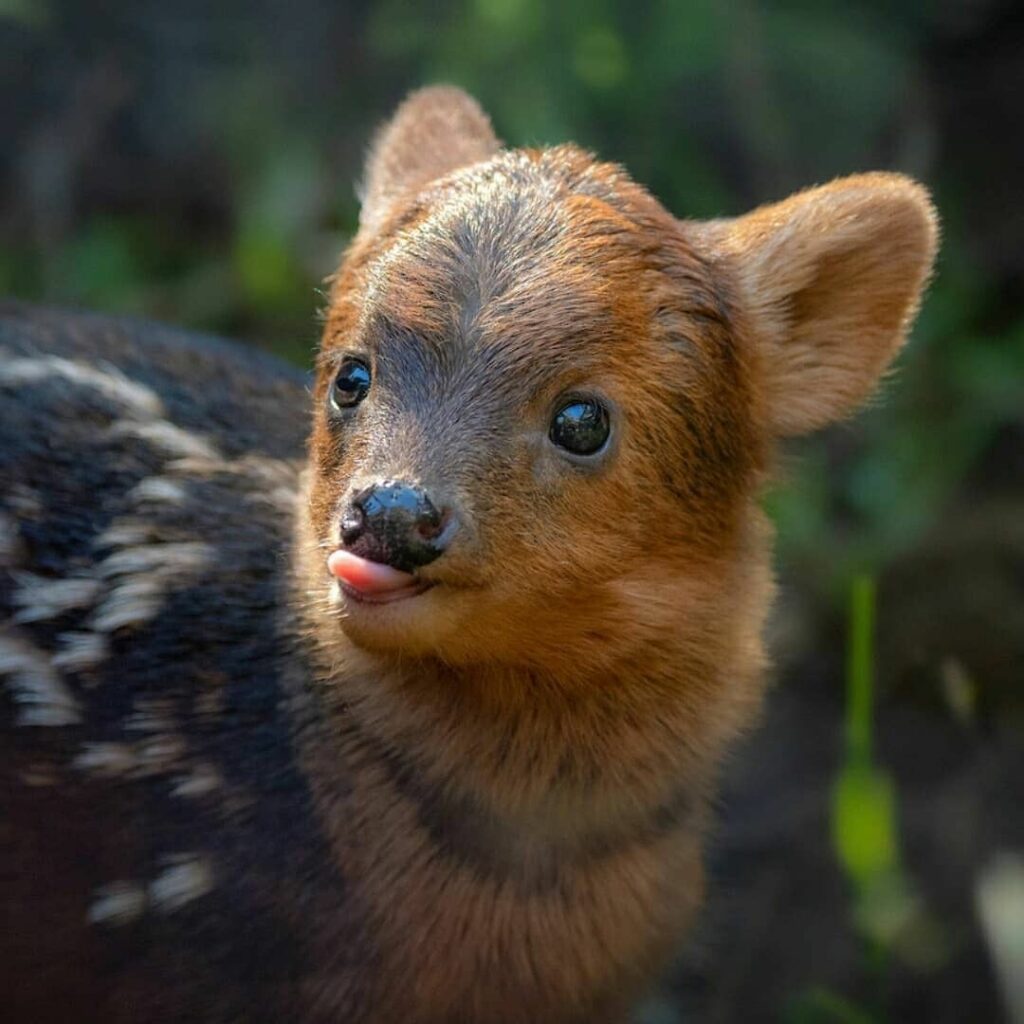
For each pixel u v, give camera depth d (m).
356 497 5.65
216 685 6.83
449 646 6.10
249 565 7.03
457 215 6.30
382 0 13.22
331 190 13.38
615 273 6.20
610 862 6.81
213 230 14.17
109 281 13.38
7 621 6.98
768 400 6.98
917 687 11.46
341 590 5.80
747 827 10.73
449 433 5.83
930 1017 9.93
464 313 6.01
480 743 6.54
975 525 12.04
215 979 6.80
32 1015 7.16
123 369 7.70
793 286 6.93
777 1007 9.96
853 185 7.01
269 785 6.68
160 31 13.86
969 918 10.27
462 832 6.61
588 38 12.20
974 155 13.67
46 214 13.76
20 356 7.58
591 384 6.05
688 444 6.36
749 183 13.30
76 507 7.14
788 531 11.80
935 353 12.99
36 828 6.88
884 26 13.20
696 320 6.40
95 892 6.86
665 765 6.77
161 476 7.23
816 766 11.11
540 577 6.04
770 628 11.20
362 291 6.39
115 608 6.94
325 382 6.60
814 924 10.30
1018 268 13.43
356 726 6.59
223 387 7.79
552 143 11.99
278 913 6.66
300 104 13.62
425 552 5.65
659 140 12.85
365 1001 6.74
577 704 6.53
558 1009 6.96
